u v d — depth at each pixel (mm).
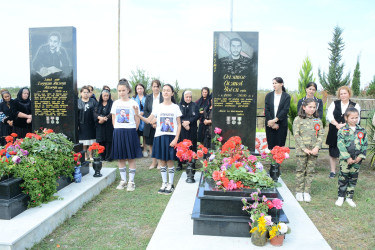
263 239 3055
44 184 3920
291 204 4277
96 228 3719
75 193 4332
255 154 5449
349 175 4438
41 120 5402
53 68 5281
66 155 4676
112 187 5367
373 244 3312
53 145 4465
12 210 3439
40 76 5340
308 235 3320
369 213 4125
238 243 3135
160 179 5895
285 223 3189
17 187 3621
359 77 27125
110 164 7066
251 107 5520
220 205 3320
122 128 5023
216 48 5484
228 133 5590
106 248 3223
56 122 5359
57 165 4328
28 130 7238
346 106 5734
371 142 6617
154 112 5012
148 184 5562
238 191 3322
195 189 4945
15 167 3715
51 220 3555
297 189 4711
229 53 5473
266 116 6023
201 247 3045
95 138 7449
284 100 5820
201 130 6973
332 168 5961
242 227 3277
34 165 3873
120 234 3555
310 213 4172
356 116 4293
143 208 4371
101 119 7062
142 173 6355
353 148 4297
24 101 7117
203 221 3312
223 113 5574
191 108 6473
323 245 3098
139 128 7910
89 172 5574
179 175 6152
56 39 5234
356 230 3662
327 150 8906
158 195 4930
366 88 26422
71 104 5277
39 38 5285
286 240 3199
